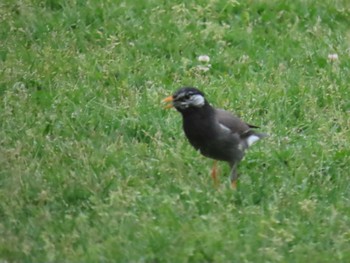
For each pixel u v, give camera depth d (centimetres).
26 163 1305
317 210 1234
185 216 1200
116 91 1516
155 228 1167
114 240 1144
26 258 1129
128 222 1177
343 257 1141
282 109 1488
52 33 1659
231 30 1712
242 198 1262
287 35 1708
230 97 1513
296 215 1220
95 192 1247
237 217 1212
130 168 1317
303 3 1789
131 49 1641
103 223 1181
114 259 1126
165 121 1443
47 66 1558
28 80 1531
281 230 1174
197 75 1576
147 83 1546
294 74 1583
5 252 1133
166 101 1288
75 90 1505
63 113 1444
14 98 1470
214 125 1278
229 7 1766
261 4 1780
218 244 1142
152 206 1223
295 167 1343
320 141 1404
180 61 1620
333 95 1524
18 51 1602
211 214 1206
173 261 1127
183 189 1249
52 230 1175
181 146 1371
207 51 1653
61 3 1761
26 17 1706
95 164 1311
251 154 1366
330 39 1702
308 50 1662
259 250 1138
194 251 1140
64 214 1220
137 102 1480
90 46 1648
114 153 1345
